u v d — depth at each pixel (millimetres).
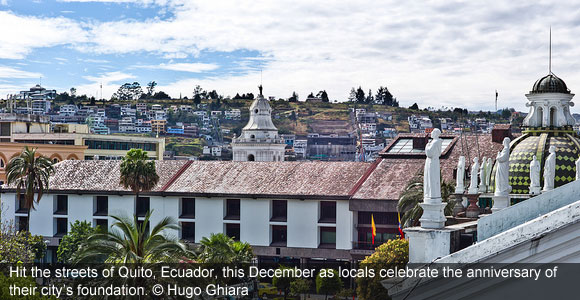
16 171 73688
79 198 79562
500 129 72812
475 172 23234
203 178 78875
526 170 39531
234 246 58406
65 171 84000
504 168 17359
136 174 72438
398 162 75000
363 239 70250
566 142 40312
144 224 35906
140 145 134250
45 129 126812
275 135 131500
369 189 70312
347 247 70188
